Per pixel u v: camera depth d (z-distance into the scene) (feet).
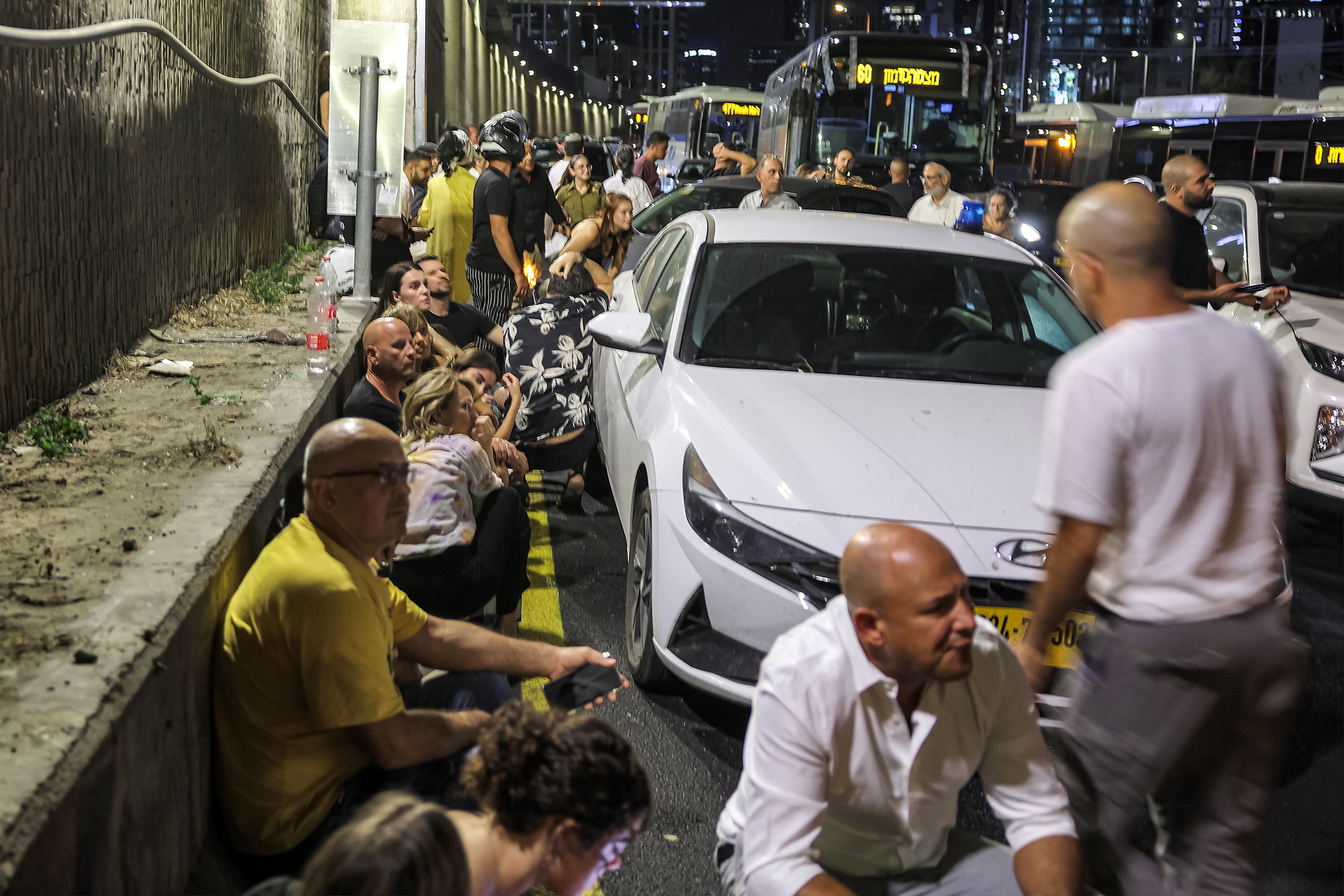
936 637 7.14
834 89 61.00
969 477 12.76
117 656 7.79
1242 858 8.52
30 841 5.96
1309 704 14.74
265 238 34.73
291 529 9.41
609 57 564.71
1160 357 8.04
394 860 4.95
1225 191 27.53
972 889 8.17
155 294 21.83
